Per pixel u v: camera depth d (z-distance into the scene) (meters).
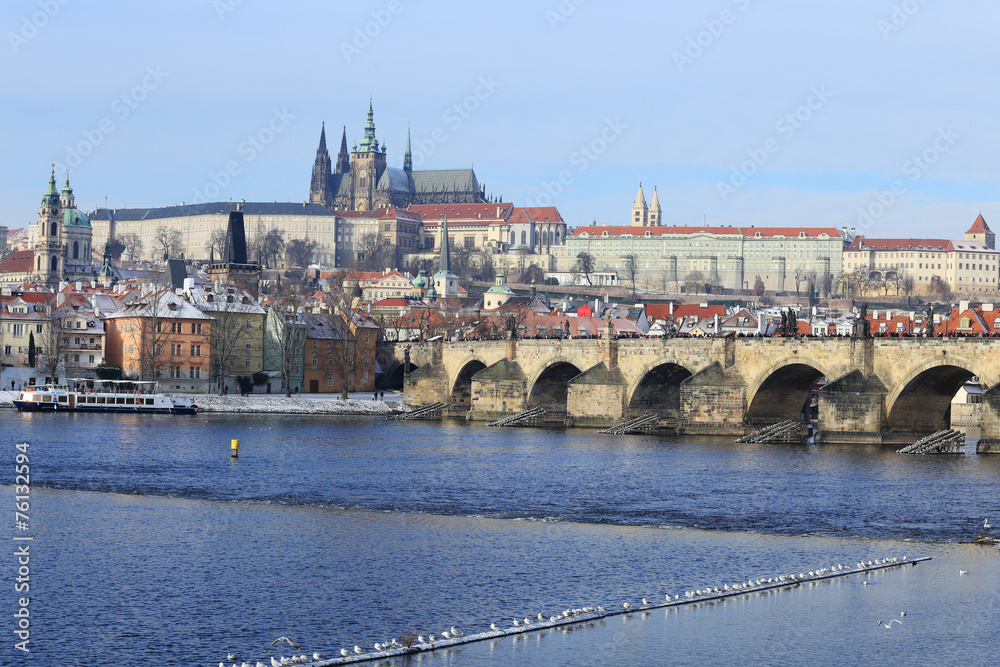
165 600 93.50
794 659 82.81
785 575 103.50
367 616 90.50
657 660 82.00
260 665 79.19
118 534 117.38
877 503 143.25
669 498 146.88
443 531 122.19
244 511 132.50
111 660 80.12
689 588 99.75
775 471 173.00
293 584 98.81
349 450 199.88
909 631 88.62
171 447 197.12
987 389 195.50
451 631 86.00
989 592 98.94
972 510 138.38
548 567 106.12
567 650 83.50
